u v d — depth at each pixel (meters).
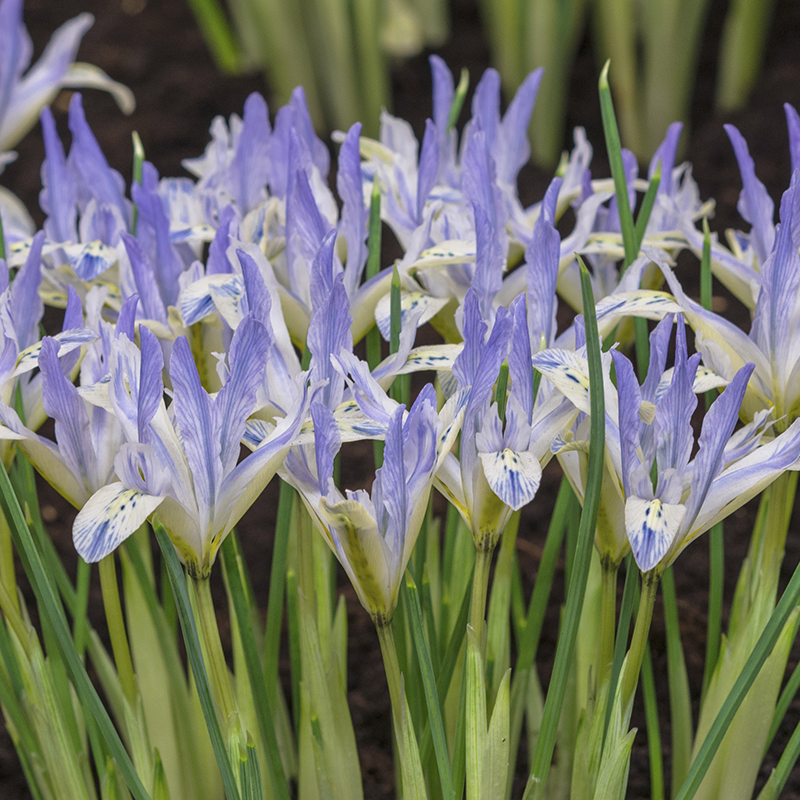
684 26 2.26
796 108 2.37
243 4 2.67
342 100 2.46
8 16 1.64
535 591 1.19
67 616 1.48
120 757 1.13
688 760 1.23
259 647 1.25
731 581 1.46
